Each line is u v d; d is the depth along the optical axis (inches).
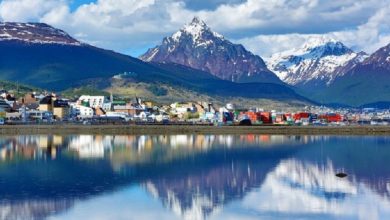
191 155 6018.7
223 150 6756.9
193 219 2942.9
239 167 4938.5
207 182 4045.3
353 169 4852.4
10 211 3026.6
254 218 2957.7
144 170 4650.6
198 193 3599.9
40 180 4005.9
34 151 6294.3
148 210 3112.7
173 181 4074.8
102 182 3971.5
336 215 3024.1
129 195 3503.9
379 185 3934.5
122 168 4763.8
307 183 4028.1
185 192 3634.4
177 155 5994.1
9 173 4340.6
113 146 7234.3
